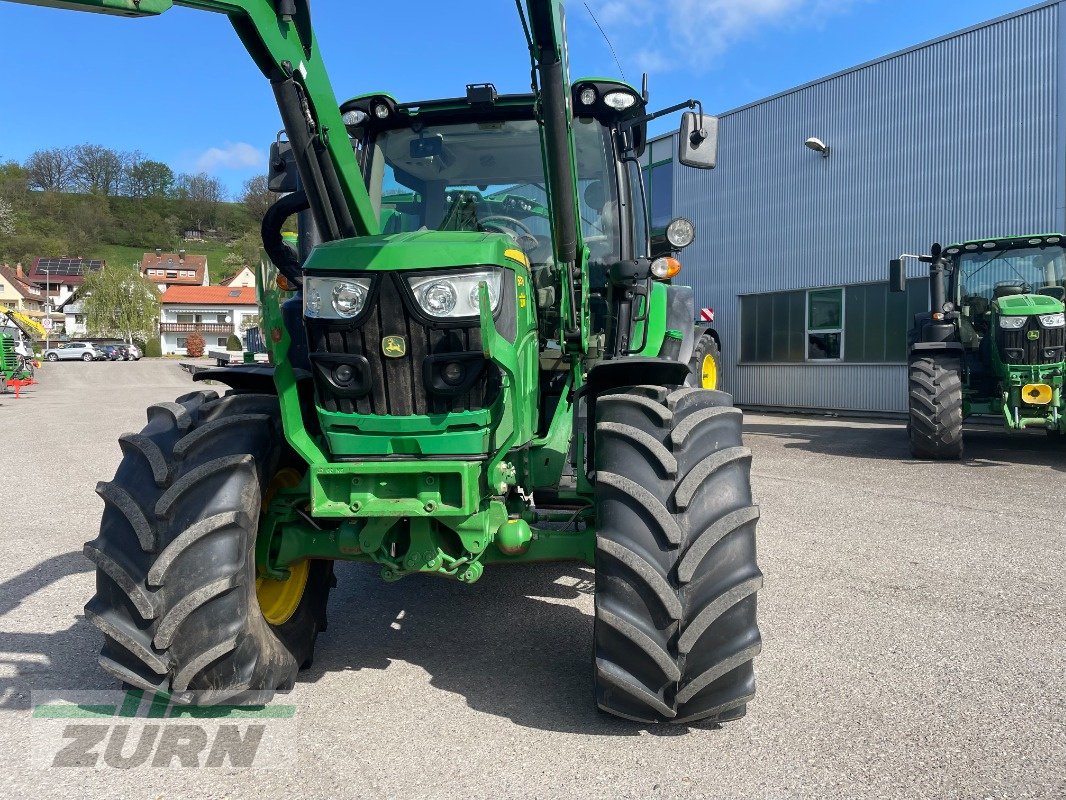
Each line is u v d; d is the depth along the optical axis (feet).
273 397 9.00
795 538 15.71
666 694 7.55
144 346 192.95
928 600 11.96
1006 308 24.73
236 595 7.66
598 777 7.11
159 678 7.45
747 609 7.57
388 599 12.66
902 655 9.91
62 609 12.08
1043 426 24.68
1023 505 18.62
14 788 7.04
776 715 8.32
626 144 12.95
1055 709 8.40
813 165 44.52
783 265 46.37
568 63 9.16
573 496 10.02
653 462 7.87
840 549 14.87
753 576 7.54
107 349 162.71
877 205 41.52
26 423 43.19
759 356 48.29
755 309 48.44
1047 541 15.29
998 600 11.92
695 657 7.44
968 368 26.43
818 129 44.16
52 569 14.30
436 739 7.88
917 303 39.99
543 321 10.22
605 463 8.01
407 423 7.82
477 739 7.87
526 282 8.87
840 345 43.75
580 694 8.96
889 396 41.37
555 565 14.56
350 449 7.97
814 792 6.84
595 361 10.62
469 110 12.29
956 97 38.14
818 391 44.86
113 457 29.30
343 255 7.92
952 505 18.70
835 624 11.00
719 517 7.63
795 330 46.11
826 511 18.16
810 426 37.70
